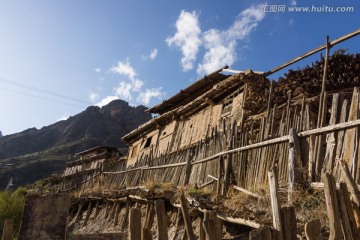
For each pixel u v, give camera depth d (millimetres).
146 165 15016
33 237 3498
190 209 7277
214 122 14828
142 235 3172
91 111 109125
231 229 6309
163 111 22953
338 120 5359
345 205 3186
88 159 35188
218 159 8648
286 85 9297
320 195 5117
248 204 6117
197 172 9914
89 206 16656
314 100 7984
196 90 20047
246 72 12117
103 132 97938
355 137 4891
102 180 20188
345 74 8062
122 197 13008
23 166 66812
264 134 7203
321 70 8508
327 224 4352
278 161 6363
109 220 13750
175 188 9344
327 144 5398
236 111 13102
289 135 6035
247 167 7297
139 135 24078
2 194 15688
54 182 33906
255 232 2734
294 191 5367
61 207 3691
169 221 8977
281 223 3199
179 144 17266
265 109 9984
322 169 5340
